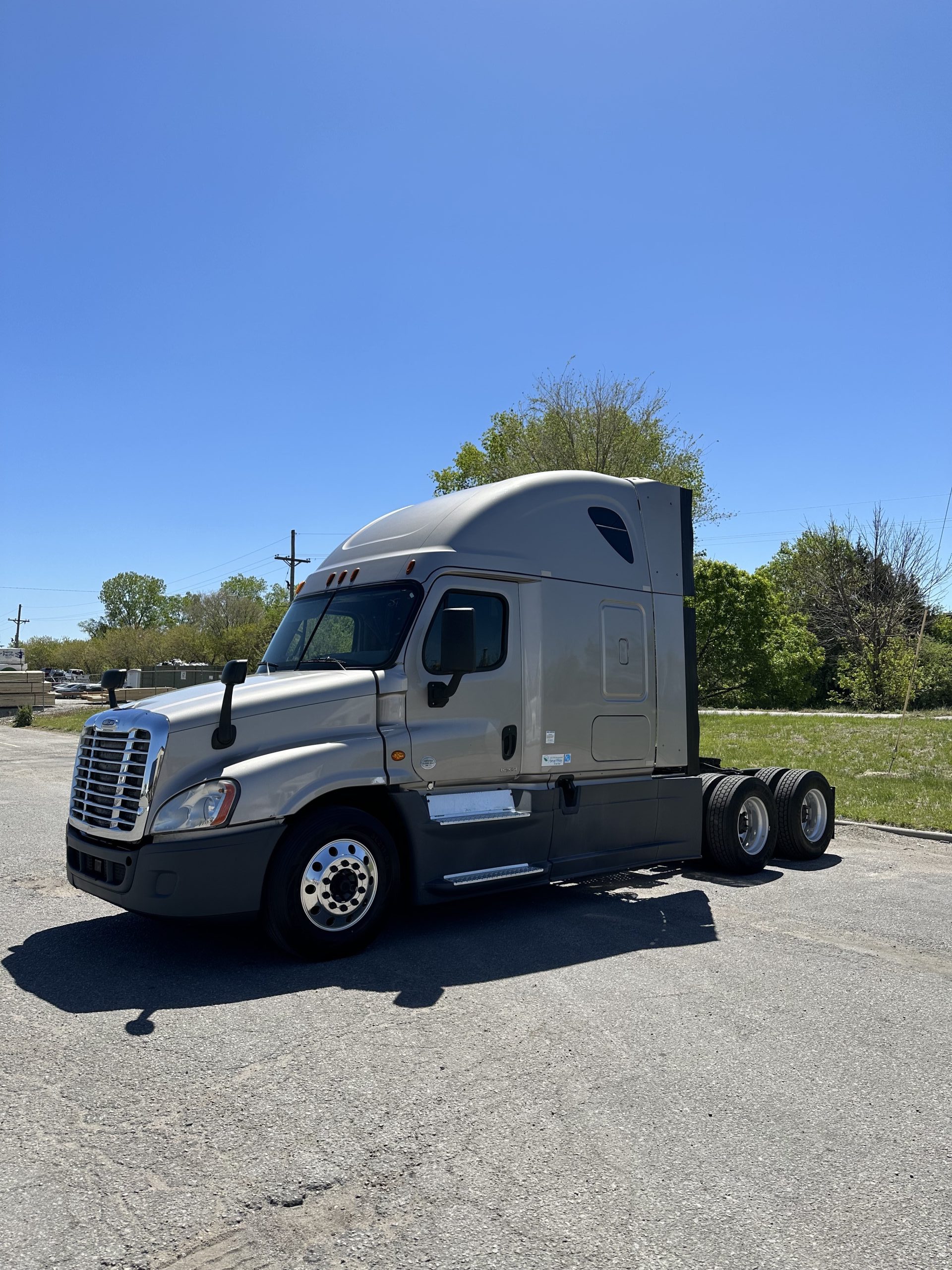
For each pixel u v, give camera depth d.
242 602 91.88
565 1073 4.09
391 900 6.08
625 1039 4.50
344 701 6.05
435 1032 4.56
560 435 32.88
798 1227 2.95
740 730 24.72
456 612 6.21
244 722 5.68
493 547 6.98
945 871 8.73
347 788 6.02
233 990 5.17
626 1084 3.99
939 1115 3.74
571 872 7.08
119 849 5.56
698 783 8.19
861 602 43.84
